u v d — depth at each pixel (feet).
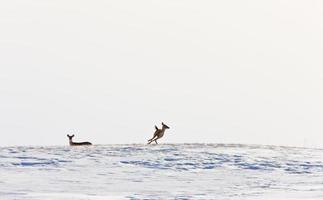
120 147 393.91
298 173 297.53
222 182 256.11
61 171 275.80
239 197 203.62
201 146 410.72
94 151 362.74
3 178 244.42
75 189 220.02
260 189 231.91
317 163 338.95
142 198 197.77
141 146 404.36
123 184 240.94
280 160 346.54
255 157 354.74
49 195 198.90
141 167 302.66
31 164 296.51
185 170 298.76
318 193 217.36
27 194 200.23
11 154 330.34
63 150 364.79
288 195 209.67
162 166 308.40
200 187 237.45
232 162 330.95
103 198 195.42
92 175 266.98
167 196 205.16
